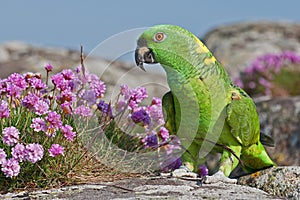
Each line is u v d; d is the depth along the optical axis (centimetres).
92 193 960
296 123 2056
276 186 1021
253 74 2808
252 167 1169
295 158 1964
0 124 1019
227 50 3581
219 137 1058
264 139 1180
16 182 1002
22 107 1064
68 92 1057
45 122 1011
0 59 2828
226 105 1038
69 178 1034
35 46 3103
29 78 1088
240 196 942
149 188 983
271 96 2661
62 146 1035
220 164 1061
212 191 966
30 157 952
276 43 3731
